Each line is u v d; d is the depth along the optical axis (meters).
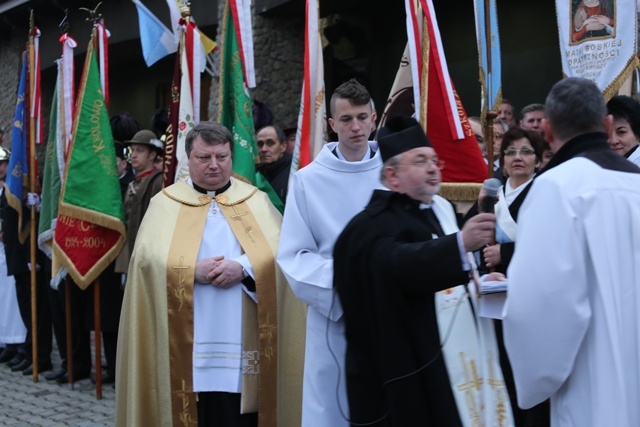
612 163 2.36
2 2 13.55
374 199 2.64
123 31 12.05
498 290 2.62
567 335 2.22
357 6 10.11
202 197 3.79
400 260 2.43
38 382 6.46
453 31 9.05
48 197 6.26
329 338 2.99
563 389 2.34
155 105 13.62
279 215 3.90
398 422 2.46
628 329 2.25
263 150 5.50
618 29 4.24
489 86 3.62
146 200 5.71
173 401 3.55
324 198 3.20
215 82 9.73
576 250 2.22
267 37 10.16
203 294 3.61
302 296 3.00
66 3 12.72
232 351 3.60
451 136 4.24
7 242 6.84
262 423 3.61
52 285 5.69
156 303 3.60
